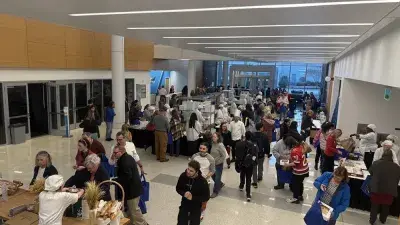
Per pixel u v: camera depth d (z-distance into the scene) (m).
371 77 5.72
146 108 9.55
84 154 4.29
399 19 3.57
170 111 8.87
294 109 17.38
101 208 2.70
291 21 3.67
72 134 10.19
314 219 3.50
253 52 9.93
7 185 3.51
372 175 4.43
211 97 12.13
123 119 11.31
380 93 8.73
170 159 7.56
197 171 3.33
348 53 8.83
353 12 3.01
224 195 5.46
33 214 2.98
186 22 4.09
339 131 5.88
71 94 10.75
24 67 8.78
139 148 8.61
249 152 5.22
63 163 6.90
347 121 9.16
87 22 4.39
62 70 10.28
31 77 9.12
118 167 3.73
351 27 3.98
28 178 5.90
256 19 3.63
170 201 5.07
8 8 3.43
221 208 4.92
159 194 5.36
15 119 8.80
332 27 4.03
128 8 3.26
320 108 13.95
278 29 4.39
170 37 6.08
